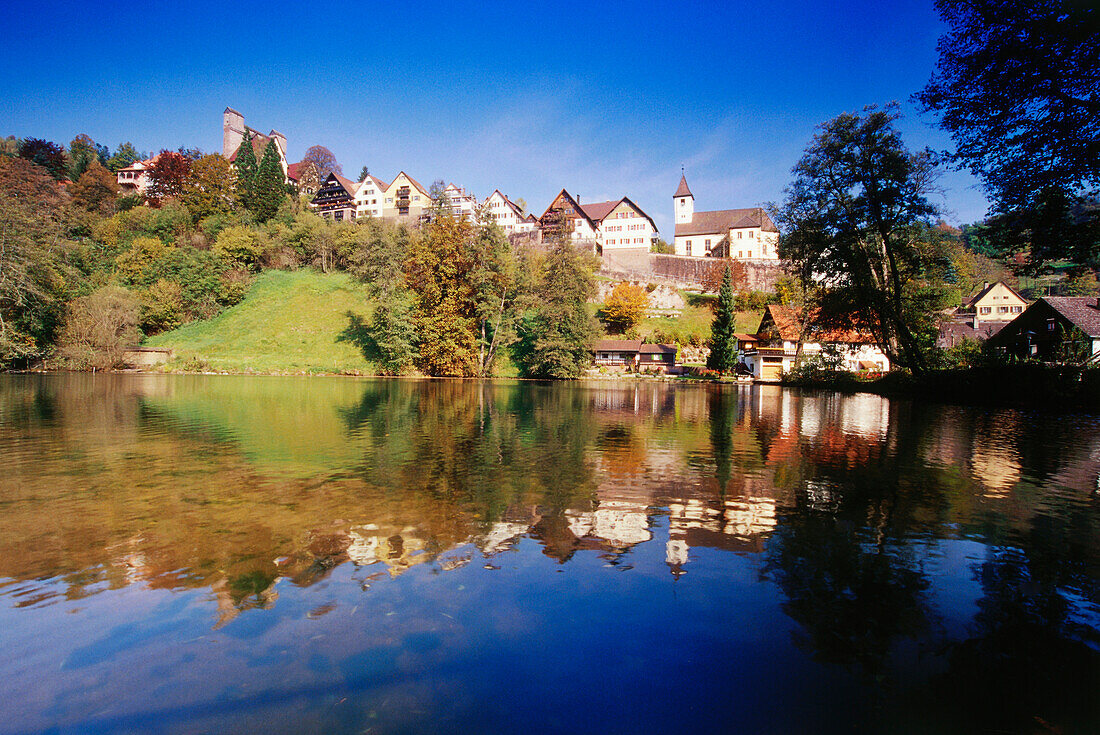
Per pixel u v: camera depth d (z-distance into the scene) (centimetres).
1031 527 580
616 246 9369
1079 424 1559
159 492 698
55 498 666
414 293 5125
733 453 1033
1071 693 296
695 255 9162
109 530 546
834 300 3281
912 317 3203
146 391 2509
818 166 3064
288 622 365
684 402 2381
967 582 438
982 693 296
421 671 313
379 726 265
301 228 6975
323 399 2225
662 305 7319
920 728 268
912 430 1407
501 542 521
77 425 1362
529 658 326
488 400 2364
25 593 407
